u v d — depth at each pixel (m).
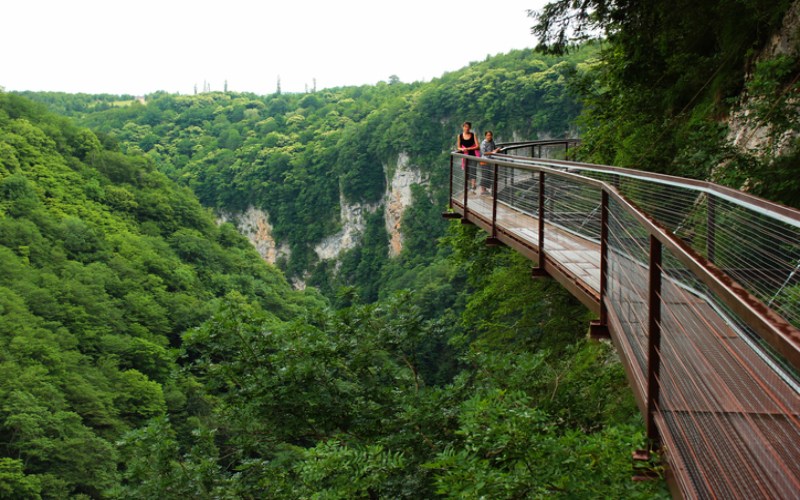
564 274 6.39
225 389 10.78
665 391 3.37
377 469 7.69
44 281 68.94
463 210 11.95
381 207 150.75
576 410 8.09
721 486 2.56
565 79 15.25
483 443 5.03
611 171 6.25
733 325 3.20
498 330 15.31
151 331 72.00
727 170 7.59
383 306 11.02
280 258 164.38
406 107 151.88
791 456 2.27
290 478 9.84
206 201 175.88
